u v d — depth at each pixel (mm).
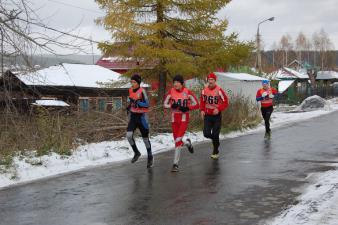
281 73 60406
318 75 72188
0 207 6754
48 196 7387
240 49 18375
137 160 10898
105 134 13828
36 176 9086
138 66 18875
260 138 15109
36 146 11133
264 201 6801
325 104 33562
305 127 18750
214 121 10953
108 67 35844
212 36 18625
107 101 18359
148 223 5855
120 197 7219
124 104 15836
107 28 17719
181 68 17469
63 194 7508
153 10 18484
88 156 11133
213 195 7230
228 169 9445
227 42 18781
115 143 12922
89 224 5859
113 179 8656
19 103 11859
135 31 17781
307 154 11273
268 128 14953
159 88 19000
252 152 11828
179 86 9531
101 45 17984
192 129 16156
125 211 6414
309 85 56156
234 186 7836
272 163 10047
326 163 9930
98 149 11922
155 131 15133
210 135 10852
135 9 18203
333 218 5746
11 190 7859
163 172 9289
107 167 9992
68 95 22031
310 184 7848
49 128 11758
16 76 10797
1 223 5973
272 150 12102
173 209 6465
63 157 10703
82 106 14531
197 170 9430
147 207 6594
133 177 8812
